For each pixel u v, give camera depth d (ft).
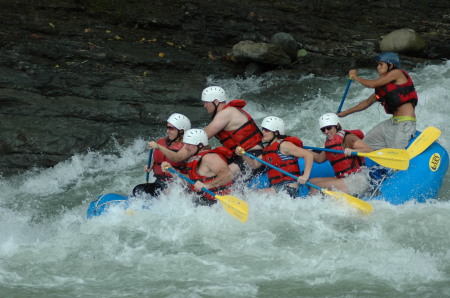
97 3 117.08
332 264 57.98
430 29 131.85
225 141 71.61
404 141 71.72
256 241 62.23
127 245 62.90
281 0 132.57
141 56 107.65
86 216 74.84
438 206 68.23
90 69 101.81
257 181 70.59
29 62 98.94
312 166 73.15
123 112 95.76
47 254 61.77
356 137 68.90
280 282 55.36
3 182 85.35
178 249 61.98
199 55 114.83
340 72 115.44
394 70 71.92
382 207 67.41
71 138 90.68
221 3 125.90
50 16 111.24
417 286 53.98
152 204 68.95
